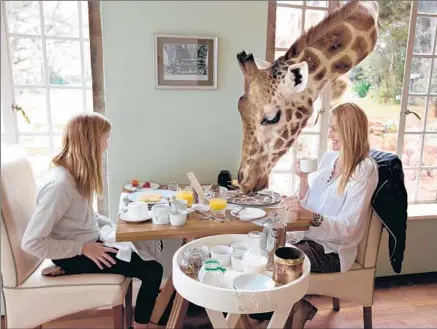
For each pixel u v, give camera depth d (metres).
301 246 1.70
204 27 1.91
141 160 2.02
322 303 1.92
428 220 1.97
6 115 1.68
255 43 1.98
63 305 1.51
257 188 1.97
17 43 1.64
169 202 1.67
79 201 1.51
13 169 1.52
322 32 1.96
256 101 1.91
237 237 1.50
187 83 1.96
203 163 2.07
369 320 1.70
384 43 2.10
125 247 1.58
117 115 1.94
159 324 1.69
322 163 1.95
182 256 1.35
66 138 1.50
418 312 1.74
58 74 1.76
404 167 2.23
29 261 1.55
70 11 1.71
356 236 1.67
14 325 1.51
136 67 1.90
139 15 1.85
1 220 1.44
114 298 1.51
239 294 1.11
